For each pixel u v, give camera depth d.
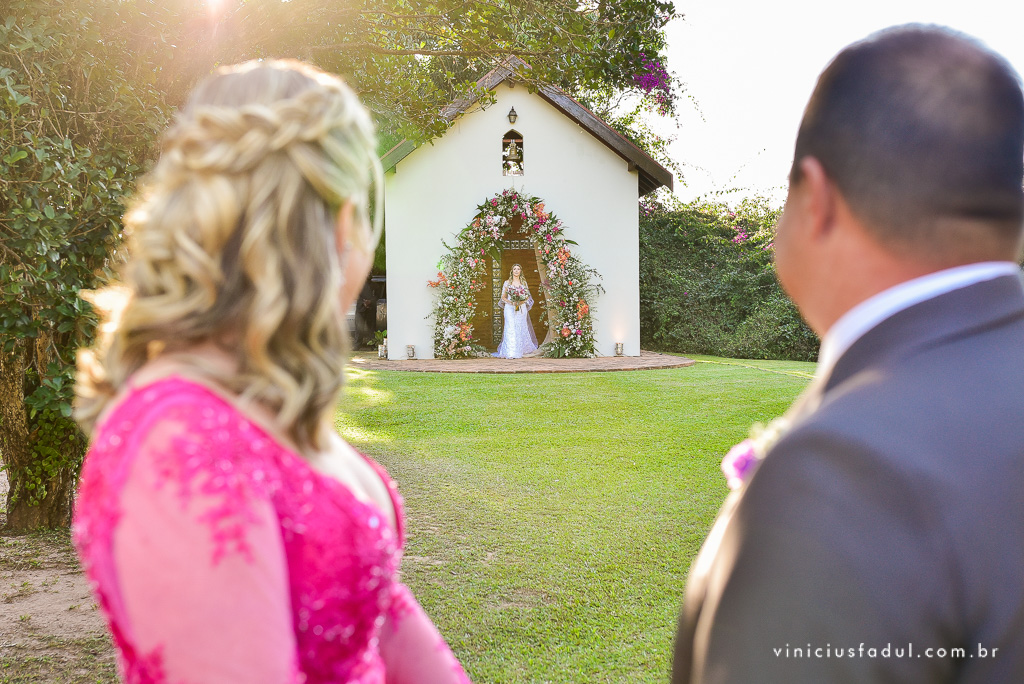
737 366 14.10
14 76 3.49
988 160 0.67
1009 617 0.57
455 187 15.04
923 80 0.68
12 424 4.83
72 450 4.96
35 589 4.03
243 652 0.74
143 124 4.06
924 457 0.59
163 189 0.90
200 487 0.76
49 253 3.38
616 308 15.52
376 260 19.14
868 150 0.69
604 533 4.68
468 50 5.64
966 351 0.66
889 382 0.65
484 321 16.17
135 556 0.75
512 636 3.33
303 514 0.85
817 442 0.61
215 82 0.96
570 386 10.98
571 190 15.29
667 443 7.27
